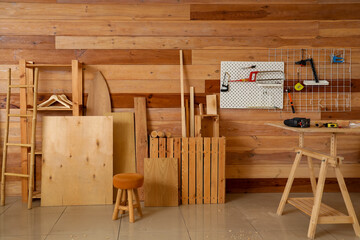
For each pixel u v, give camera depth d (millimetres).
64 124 3641
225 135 4062
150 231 2900
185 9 3973
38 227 2980
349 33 4082
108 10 3912
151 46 3965
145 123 3904
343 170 4148
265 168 4105
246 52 4027
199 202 3707
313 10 4043
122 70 3951
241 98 4027
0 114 3869
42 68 3871
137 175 3229
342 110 4125
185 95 4016
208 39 4000
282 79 4012
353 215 2830
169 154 3670
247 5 4004
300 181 4129
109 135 3684
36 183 3877
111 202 3654
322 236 2828
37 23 3857
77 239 2729
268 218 3248
